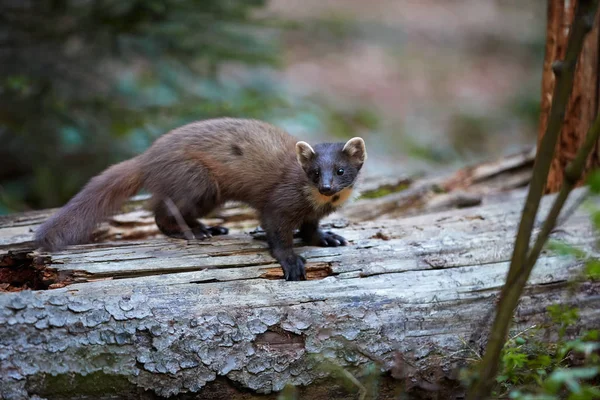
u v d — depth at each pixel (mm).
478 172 14367
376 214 13102
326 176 10180
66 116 14711
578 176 5875
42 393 7656
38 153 15977
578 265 9531
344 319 8484
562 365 8711
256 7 14992
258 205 10758
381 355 8445
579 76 12047
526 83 31141
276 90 22578
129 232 11781
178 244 9805
